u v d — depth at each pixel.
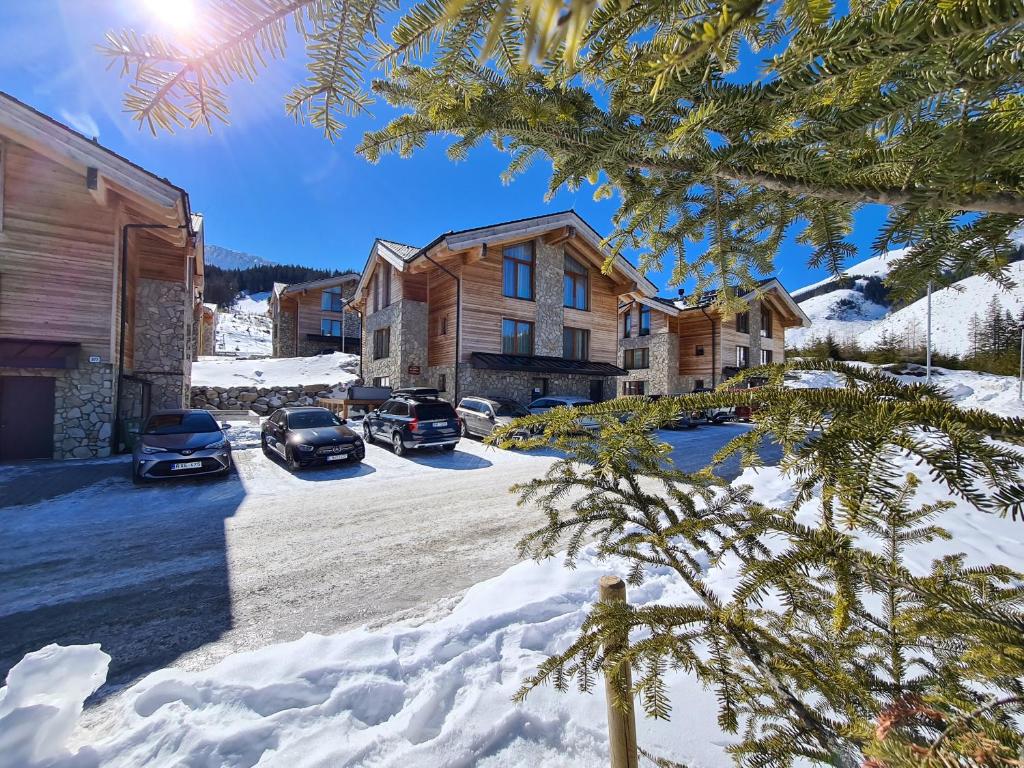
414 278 17.31
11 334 8.52
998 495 0.55
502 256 15.88
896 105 0.88
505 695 2.28
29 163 8.71
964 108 0.85
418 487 7.66
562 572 3.77
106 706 2.41
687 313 21.81
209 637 3.15
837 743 1.15
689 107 1.18
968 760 0.83
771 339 24.33
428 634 2.85
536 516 5.92
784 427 0.74
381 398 16.28
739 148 1.12
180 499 6.80
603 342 18.52
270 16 0.87
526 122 1.32
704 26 0.53
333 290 30.44
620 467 1.51
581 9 0.27
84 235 9.14
